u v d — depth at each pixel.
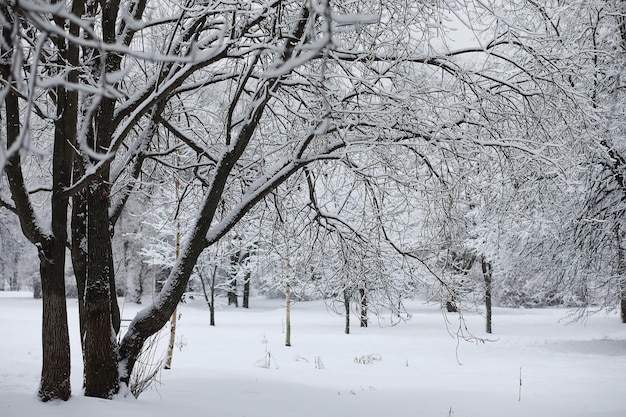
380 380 12.47
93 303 7.04
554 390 11.25
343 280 10.27
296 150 7.81
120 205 8.52
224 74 8.92
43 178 11.00
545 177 8.88
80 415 6.04
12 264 39.50
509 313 37.62
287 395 9.35
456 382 12.38
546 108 8.88
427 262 9.55
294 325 28.36
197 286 42.81
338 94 7.88
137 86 9.95
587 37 13.88
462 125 9.23
